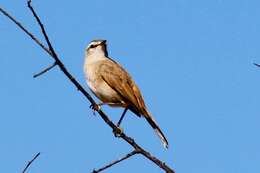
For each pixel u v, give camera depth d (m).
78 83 9.91
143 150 9.39
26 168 7.60
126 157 9.20
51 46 8.95
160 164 9.35
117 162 9.11
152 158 9.37
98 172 9.03
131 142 9.65
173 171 9.29
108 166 9.08
